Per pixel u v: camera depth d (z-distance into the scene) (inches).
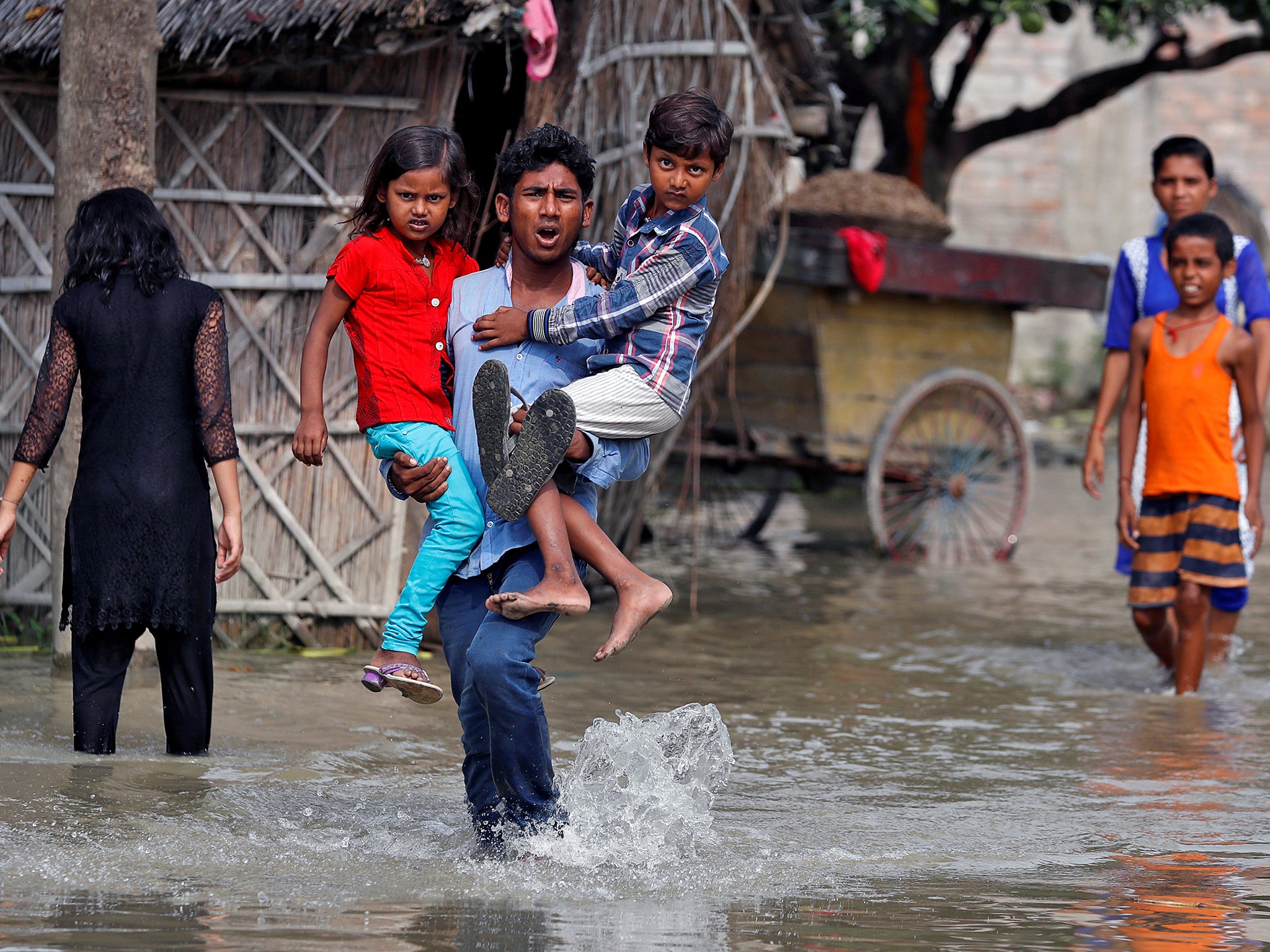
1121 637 908.0
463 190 490.6
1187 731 662.5
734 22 899.4
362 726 623.2
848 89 1720.0
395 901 398.3
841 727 661.9
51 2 772.6
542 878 422.3
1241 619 978.7
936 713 695.7
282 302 786.2
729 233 911.0
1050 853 467.2
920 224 1220.5
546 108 848.9
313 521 789.9
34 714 620.7
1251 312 762.8
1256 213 2439.7
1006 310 1244.5
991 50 2498.8
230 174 786.2
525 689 432.1
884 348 1181.1
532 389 451.8
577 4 851.4
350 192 783.7
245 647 791.7
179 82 780.6
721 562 1189.1
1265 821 511.8
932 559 1232.2
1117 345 799.7
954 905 410.3
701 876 430.9
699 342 458.3
